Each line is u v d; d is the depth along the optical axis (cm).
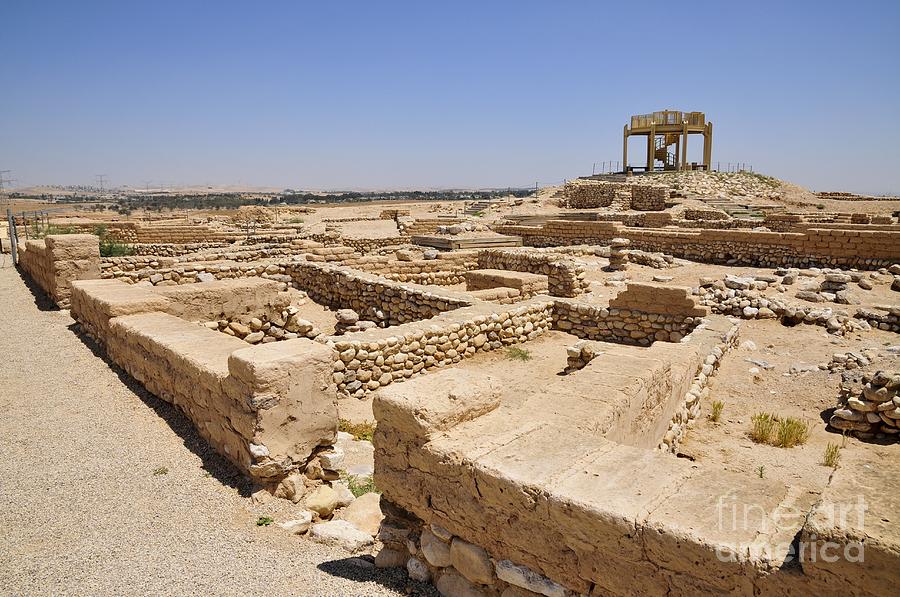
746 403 851
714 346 954
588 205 4294
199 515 480
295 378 528
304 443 540
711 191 4047
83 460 568
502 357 1067
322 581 385
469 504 346
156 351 702
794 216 2541
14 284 1602
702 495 298
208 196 15312
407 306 1319
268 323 1147
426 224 2933
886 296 1342
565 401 494
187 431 635
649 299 1148
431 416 370
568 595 309
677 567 271
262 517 483
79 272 1295
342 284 1505
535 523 315
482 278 1461
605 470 328
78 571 392
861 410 737
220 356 631
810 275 1581
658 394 620
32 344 980
